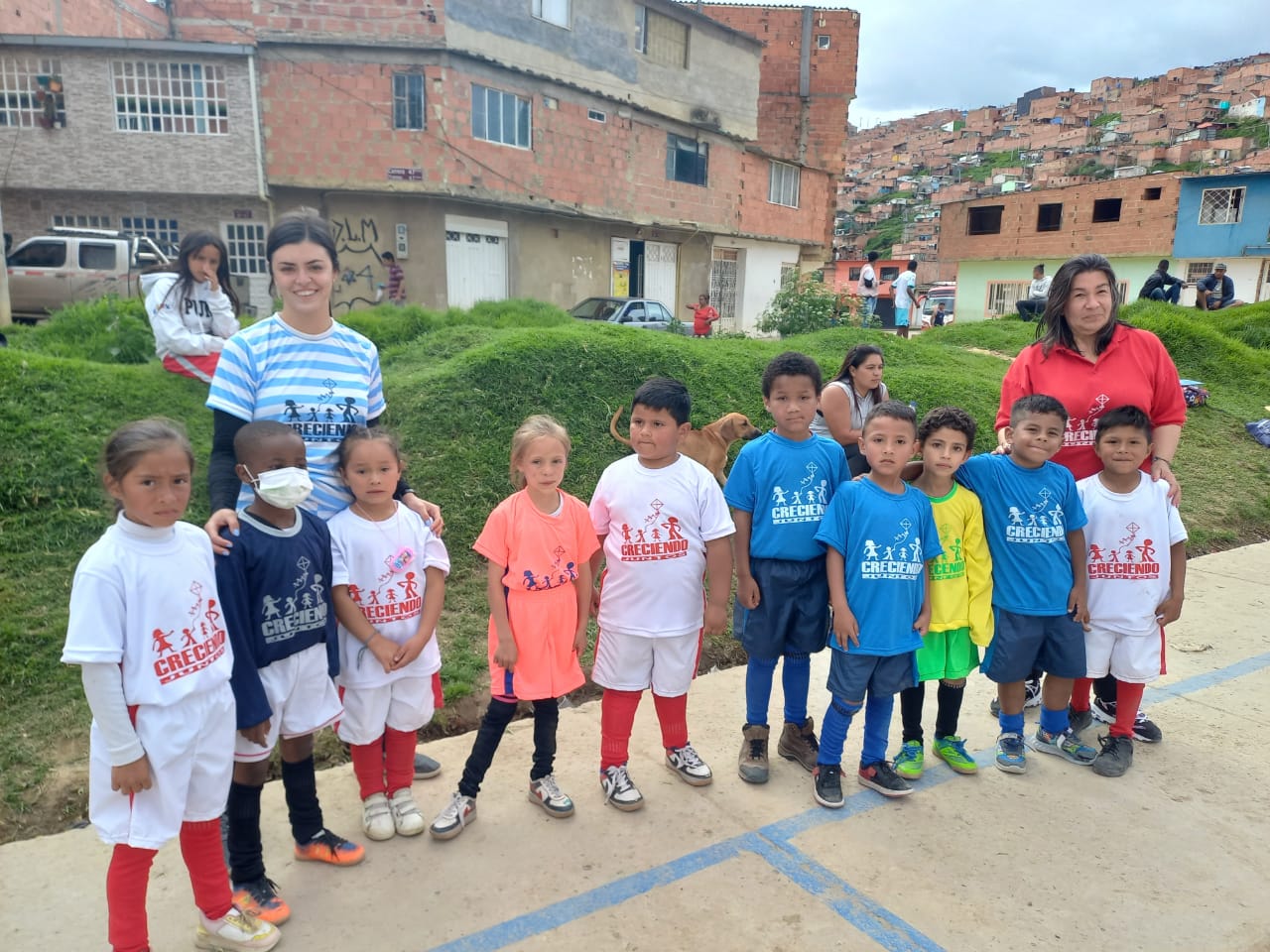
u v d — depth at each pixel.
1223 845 3.21
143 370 6.59
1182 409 3.90
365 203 17.86
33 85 16.64
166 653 2.33
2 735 3.54
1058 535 3.60
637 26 21.64
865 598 3.37
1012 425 3.66
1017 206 36.56
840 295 16.20
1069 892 2.92
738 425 6.40
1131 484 3.73
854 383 5.23
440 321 10.77
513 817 3.30
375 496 2.95
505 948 2.60
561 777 3.60
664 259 24.70
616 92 21.23
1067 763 3.84
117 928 2.40
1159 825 3.34
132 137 16.95
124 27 22.00
